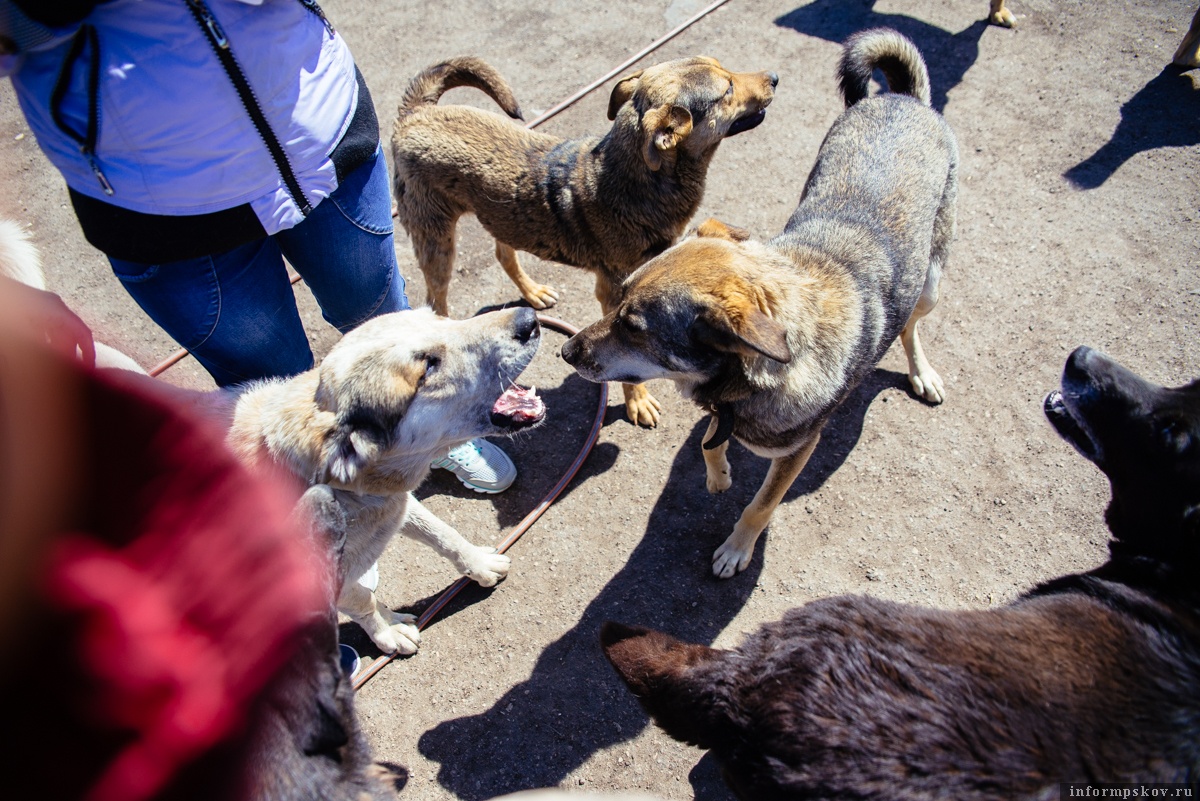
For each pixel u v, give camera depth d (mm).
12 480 1142
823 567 3652
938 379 4105
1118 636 1998
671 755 3141
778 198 5066
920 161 3594
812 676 2031
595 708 3281
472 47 6410
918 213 3455
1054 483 3764
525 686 3377
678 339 3006
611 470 4066
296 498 2596
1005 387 4121
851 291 3133
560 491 3967
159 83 2027
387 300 3252
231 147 2236
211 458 1639
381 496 2906
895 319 3375
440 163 4059
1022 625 2072
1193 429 2244
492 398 2965
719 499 3930
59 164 2191
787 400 2992
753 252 3141
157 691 1260
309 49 2322
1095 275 4453
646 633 2463
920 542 3678
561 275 4984
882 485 3879
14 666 1108
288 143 2346
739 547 3590
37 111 2051
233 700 1416
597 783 3102
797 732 1955
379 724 3316
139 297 2607
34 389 1242
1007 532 3660
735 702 2133
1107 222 4668
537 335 3080
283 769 1510
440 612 3629
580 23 6492
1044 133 5168
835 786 1848
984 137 5207
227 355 2910
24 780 1119
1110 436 2447
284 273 2939
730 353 2949
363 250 2932
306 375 2814
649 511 3906
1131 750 1770
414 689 3406
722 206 5070
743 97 4039
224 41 2057
